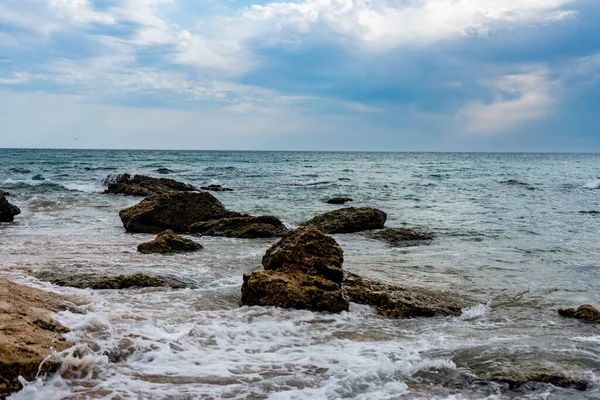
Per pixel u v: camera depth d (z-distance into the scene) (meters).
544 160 127.56
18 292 7.41
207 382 5.78
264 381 5.85
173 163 80.19
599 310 9.40
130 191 30.45
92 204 25.84
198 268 11.91
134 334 6.99
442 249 15.32
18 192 30.89
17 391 5.19
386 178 50.44
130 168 61.09
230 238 16.78
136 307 8.55
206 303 9.04
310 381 5.90
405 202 28.77
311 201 28.73
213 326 7.72
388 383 5.94
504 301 9.99
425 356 6.84
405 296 9.48
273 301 8.85
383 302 9.22
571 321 8.75
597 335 7.96
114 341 6.65
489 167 80.25
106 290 9.56
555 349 7.23
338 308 8.78
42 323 6.44
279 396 5.48
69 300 8.55
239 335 7.46
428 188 38.53
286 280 9.10
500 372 6.29
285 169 66.88
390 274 11.84
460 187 39.66
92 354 6.06
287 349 6.97
